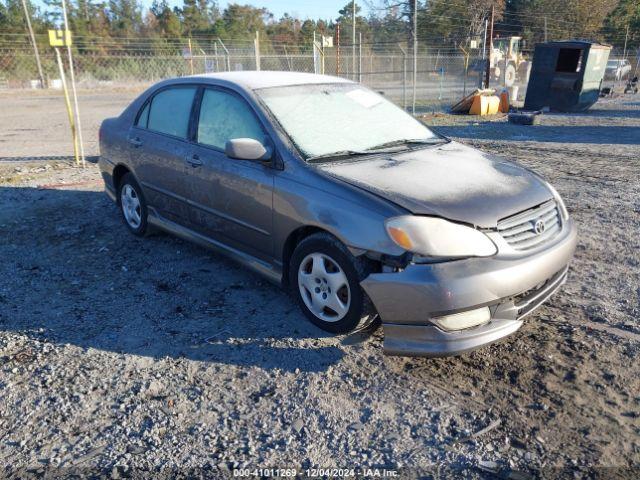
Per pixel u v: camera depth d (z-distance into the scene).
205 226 4.51
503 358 3.39
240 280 4.56
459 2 51.34
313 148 3.86
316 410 2.95
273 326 3.80
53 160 9.59
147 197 5.21
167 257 5.08
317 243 3.46
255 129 4.01
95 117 16.67
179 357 3.45
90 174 8.44
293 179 3.64
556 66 18.34
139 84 33.88
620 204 6.64
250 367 3.34
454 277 2.96
